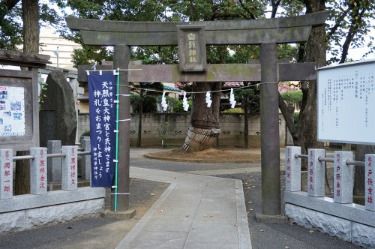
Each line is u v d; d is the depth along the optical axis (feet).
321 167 26.03
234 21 28.94
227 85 76.33
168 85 98.12
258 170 56.54
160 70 29.76
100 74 29.84
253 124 94.99
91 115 29.89
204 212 31.30
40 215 26.45
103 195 30.17
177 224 27.76
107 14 42.60
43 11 41.39
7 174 24.68
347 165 23.84
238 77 29.27
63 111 41.29
